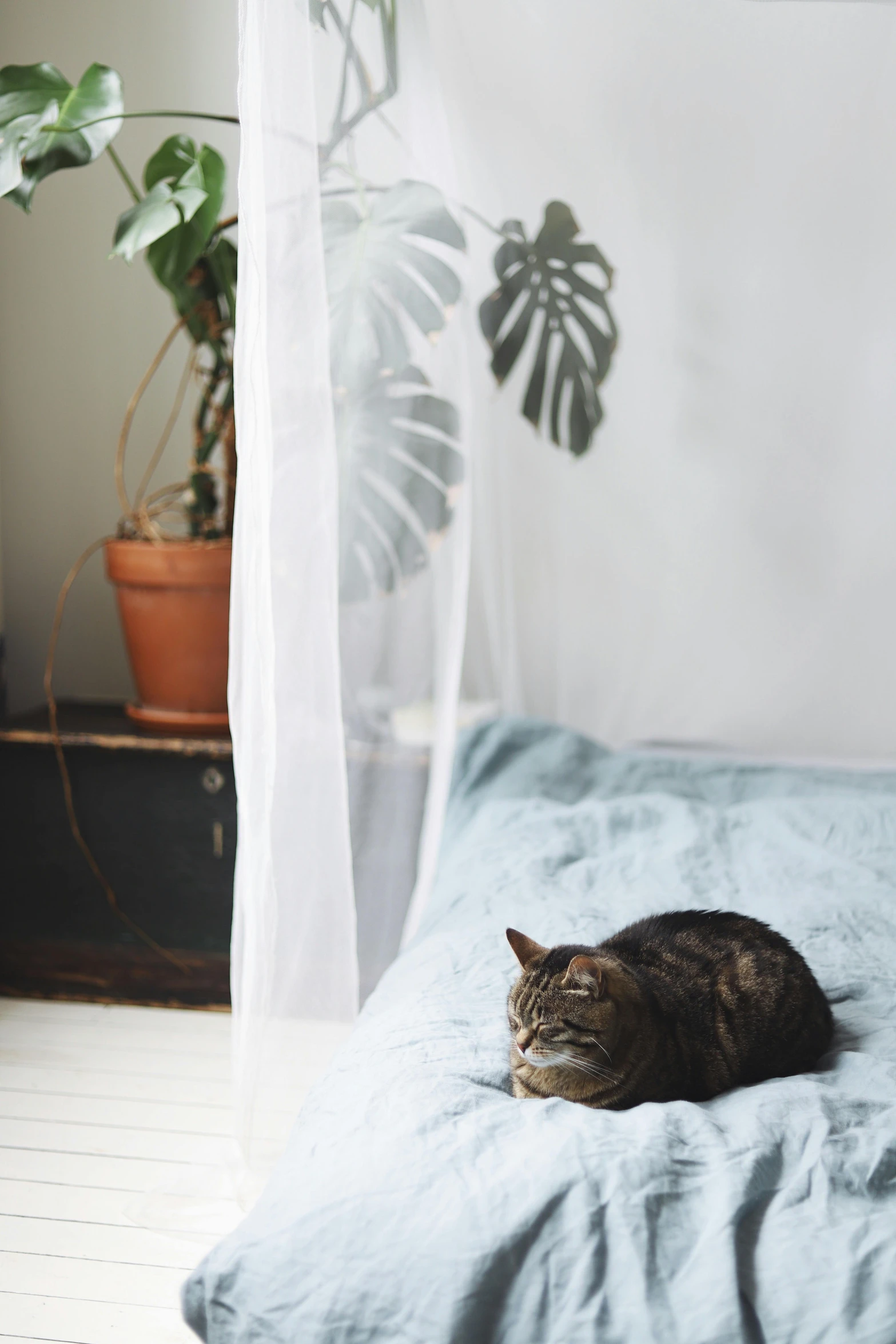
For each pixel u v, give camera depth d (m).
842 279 2.60
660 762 2.58
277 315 1.58
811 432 2.68
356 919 2.12
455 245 2.00
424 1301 0.91
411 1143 1.08
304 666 1.70
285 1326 0.93
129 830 2.56
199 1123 2.03
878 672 2.74
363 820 2.15
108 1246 1.65
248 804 1.58
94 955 2.60
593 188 2.59
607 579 2.82
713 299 2.65
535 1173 1.00
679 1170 1.02
